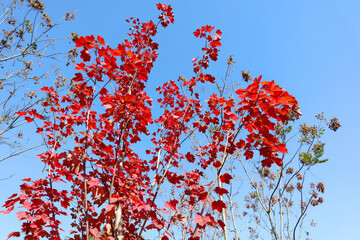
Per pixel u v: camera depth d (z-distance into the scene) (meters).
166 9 4.30
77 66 2.84
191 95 3.74
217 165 2.68
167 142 3.80
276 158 2.53
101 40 2.78
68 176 2.85
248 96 2.36
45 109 4.66
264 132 2.48
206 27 3.88
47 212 2.76
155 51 4.12
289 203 7.07
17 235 2.57
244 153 2.72
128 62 3.24
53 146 3.08
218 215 5.99
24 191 2.72
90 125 2.86
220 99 2.86
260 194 7.34
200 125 3.57
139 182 3.11
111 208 2.59
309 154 5.91
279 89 2.20
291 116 5.85
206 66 3.82
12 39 7.29
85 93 2.88
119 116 3.01
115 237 2.66
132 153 3.45
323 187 6.96
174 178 3.11
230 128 2.87
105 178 3.02
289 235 5.87
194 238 2.45
